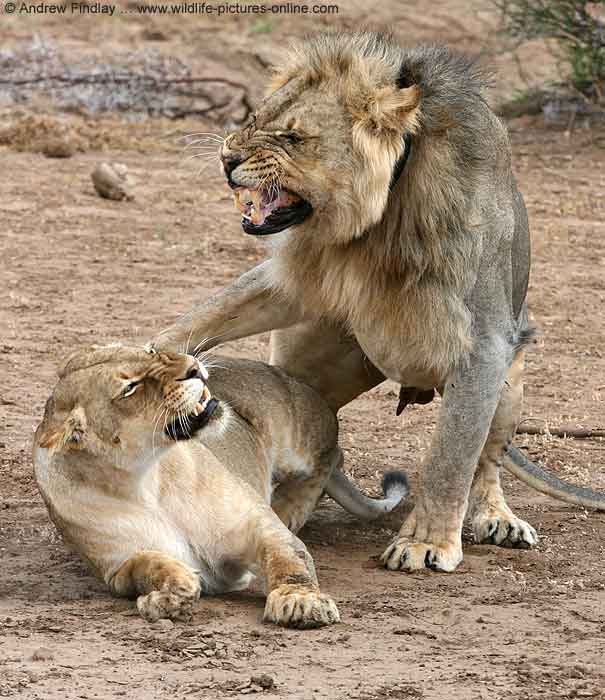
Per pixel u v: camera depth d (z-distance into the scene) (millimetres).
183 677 8117
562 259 22562
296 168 10023
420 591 10039
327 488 12000
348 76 10094
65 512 9852
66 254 22172
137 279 20844
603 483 13227
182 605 9227
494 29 38594
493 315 10781
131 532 9789
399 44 10961
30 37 38500
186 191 26812
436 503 10727
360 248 10516
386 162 10031
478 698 7871
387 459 13867
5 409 15000
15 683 7973
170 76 35094
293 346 11969
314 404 11781
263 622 9234
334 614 9180
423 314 10547
